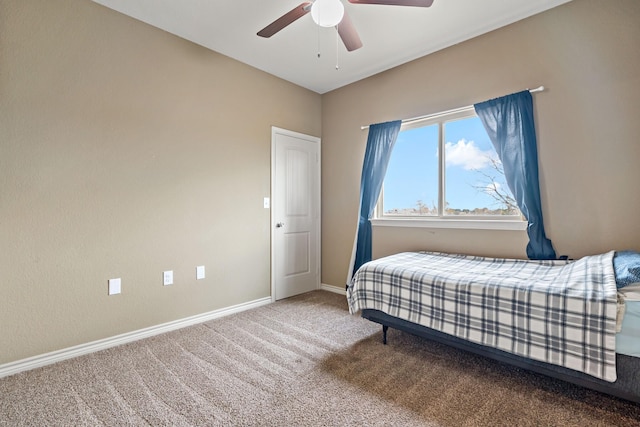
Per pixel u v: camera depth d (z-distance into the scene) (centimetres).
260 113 321
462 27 247
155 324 245
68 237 204
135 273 234
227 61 293
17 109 185
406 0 167
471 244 265
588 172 209
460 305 179
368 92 339
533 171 225
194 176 269
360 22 240
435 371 187
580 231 212
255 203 316
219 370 188
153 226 244
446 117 283
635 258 158
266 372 186
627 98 195
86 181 211
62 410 150
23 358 188
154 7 221
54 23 198
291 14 184
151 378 179
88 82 212
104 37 219
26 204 189
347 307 314
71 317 205
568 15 216
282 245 343
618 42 198
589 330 137
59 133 200
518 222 237
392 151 316
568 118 216
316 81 353
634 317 130
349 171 359
